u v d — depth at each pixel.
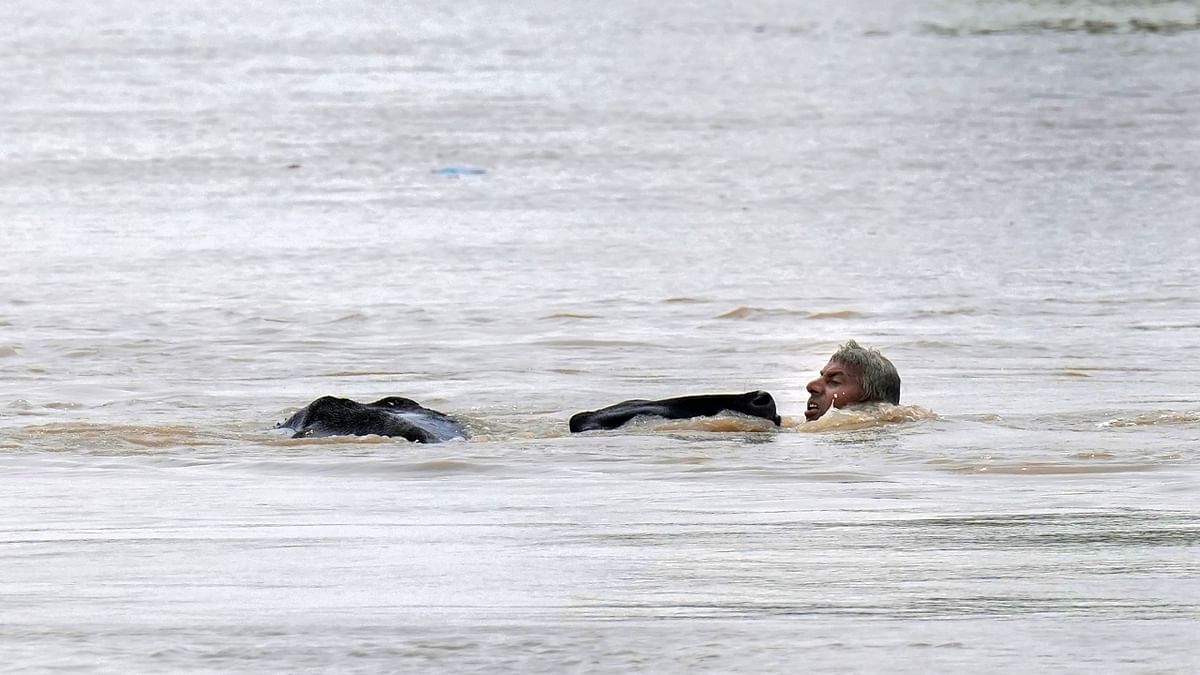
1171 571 26.84
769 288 79.50
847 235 99.06
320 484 35.72
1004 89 197.50
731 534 30.27
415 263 88.19
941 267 86.44
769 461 38.41
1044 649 22.16
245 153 144.38
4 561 27.88
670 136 157.12
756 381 56.09
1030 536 29.86
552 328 67.94
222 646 22.53
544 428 44.06
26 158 138.38
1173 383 53.81
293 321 69.44
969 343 63.38
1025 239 96.94
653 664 21.67
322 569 27.28
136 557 28.23
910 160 138.38
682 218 106.94
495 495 34.41
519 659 21.92
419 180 128.75
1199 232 99.31
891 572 26.95
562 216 108.31
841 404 44.62
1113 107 177.00
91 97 189.50
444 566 27.55
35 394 52.25
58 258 89.06
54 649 22.38
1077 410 47.72
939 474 36.88
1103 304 74.00
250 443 40.91
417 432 41.50
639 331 67.31
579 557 28.25
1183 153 140.88
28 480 36.06
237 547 29.08
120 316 70.25
